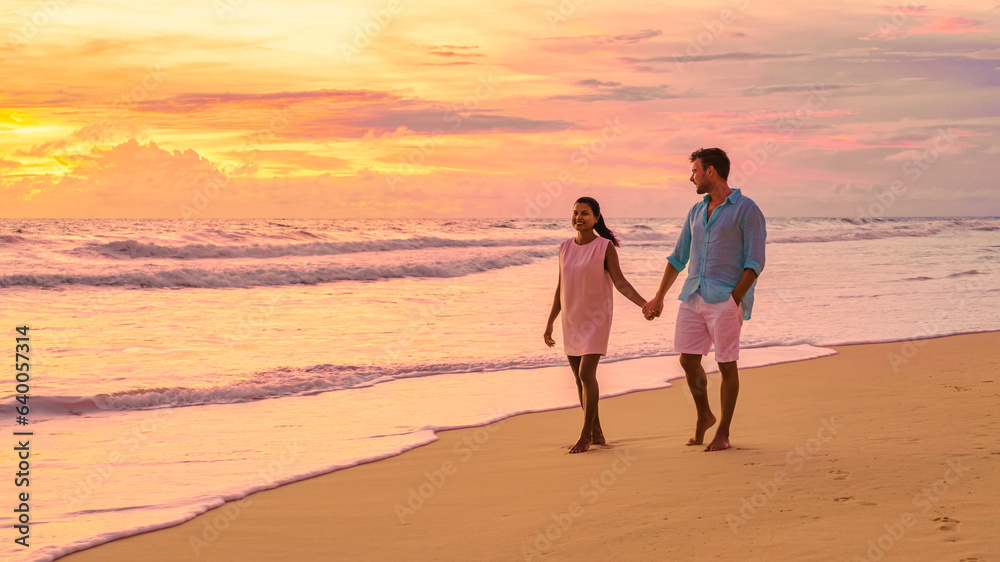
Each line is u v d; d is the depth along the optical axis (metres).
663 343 10.30
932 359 8.31
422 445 5.29
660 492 3.62
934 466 3.63
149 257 21.91
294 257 24.36
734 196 4.52
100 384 7.25
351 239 31.02
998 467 3.54
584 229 5.03
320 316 12.85
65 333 10.50
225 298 15.22
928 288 16.25
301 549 3.15
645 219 86.56
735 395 4.52
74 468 4.67
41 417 6.11
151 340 10.08
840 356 8.97
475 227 58.69
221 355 9.09
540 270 23.48
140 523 3.54
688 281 4.67
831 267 21.97
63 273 16.30
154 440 5.44
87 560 3.10
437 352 9.56
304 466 4.66
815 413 5.59
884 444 4.23
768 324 11.72
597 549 2.89
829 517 2.97
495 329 11.57
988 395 5.88
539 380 7.98
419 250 29.11
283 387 7.41
